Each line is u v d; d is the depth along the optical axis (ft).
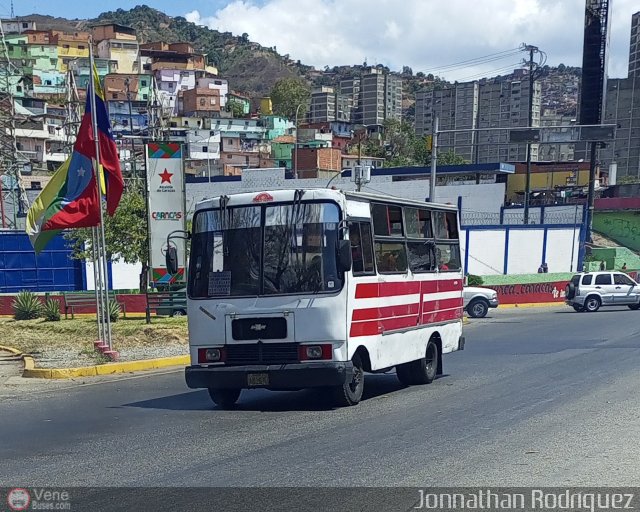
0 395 40.37
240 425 29.86
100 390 41.47
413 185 169.27
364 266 33.94
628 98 291.99
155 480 21.65
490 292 98.84
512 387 38.34
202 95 376.89
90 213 53.11
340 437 26.78
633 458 22.99
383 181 177.88
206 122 351.87
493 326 83.41
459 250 47.42
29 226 52.60
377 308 34.86
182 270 69.31
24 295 81.41
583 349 56.03
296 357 31.94
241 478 21.54
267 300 32.37
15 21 456.86
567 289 111.45
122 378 46.19
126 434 28.71
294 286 32.17
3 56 158.81
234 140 340.59
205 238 34.01
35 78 356.38
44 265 125.49
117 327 66.39
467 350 58.59
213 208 34.12
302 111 447.83
